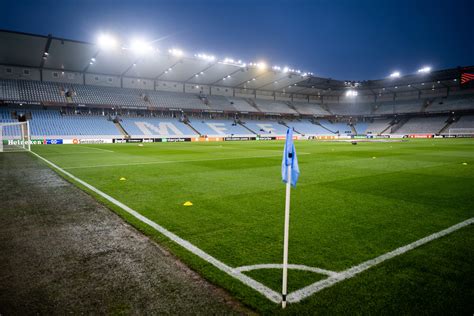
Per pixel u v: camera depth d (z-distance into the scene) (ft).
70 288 10.84
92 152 73.41
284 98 214.48
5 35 93.25
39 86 127.95
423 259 13.29
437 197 25.31
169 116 164.14
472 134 166.61
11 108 124.26
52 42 100.73
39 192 27.37
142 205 22.75
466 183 31.63
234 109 173.58
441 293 10.48
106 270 12.23
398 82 185.37
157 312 9.37
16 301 10.03
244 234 16.47
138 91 154.92
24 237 16.06
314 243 15.17
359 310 9.46
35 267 12.52
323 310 9.46
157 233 16.62
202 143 121.90
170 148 88.74
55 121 126.72
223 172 39.83
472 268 12.42
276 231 16.96
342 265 12.69
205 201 24.03
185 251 14.14
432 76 170.71
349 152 72.79
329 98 232.12
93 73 143.23
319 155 64.80
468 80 158.40
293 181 10.15
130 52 115.65
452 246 14.79
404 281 11.32
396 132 194.49
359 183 31.63
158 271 12.14
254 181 33.06
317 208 21.85
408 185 30.53
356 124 219.41
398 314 9.27
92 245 14.93
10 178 34.94
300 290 10.67
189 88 174.40
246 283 11.15
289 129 10.59
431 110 184.44
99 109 144.77
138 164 48.62
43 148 88.79
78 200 24.38
